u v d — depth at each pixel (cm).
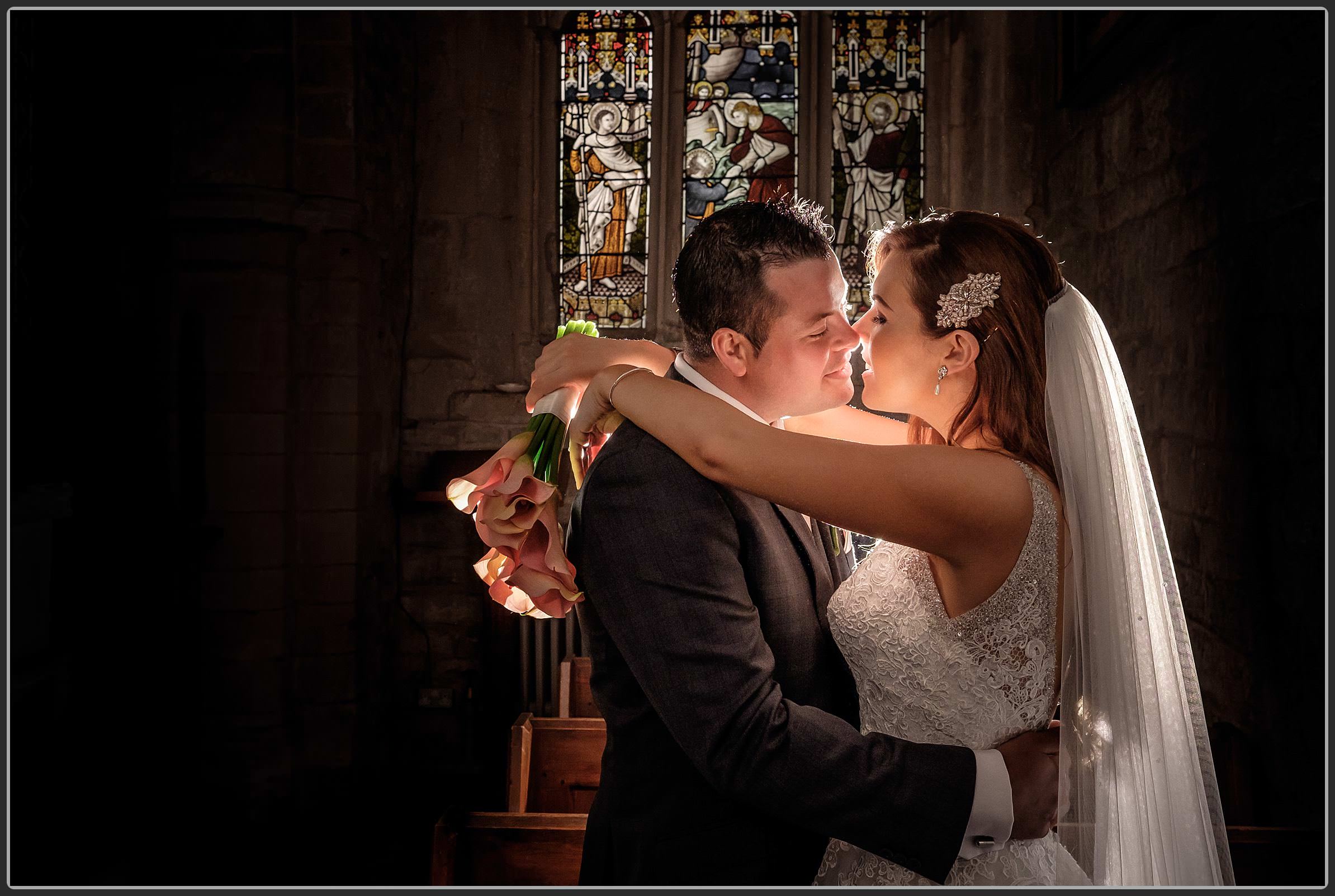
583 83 521
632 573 126
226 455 422
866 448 127
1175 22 312
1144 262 365
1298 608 245
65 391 375
